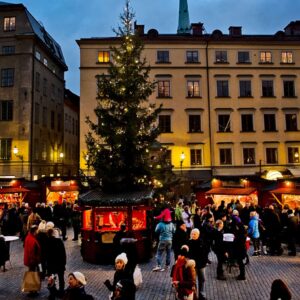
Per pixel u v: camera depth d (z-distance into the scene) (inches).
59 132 1979.6
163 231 553.6
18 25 1620.3
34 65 1616.6
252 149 1683.1
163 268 559.5
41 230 451.8
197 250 406.3
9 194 1195.3
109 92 731.4
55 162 1871.3
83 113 1609.3
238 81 1712.6
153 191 674.2
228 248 520.1
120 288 242.1
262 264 587.8
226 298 412.8
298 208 829.2
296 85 1738.4
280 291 205.5
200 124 1674.5
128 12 1127.6
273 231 664.4
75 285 237.0
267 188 1063.0
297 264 587.5
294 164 1686.8
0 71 1603.1
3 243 533.6
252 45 1731.1
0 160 1540.4
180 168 1620.3
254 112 1701.5
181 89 1681.8
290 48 1747.0
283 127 1707.7
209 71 1701.5
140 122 738.8
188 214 721.0
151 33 1707.7
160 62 1676.9
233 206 869.8
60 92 2022.6
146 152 718.5
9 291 451.5
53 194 1258.0
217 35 1722.4
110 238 604.4
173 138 1649.9
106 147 729.0
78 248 747.4
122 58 754.2
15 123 1562.5
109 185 681.6
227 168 1648.6
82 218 646.5
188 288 330.6
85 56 1643.7
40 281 440.8
